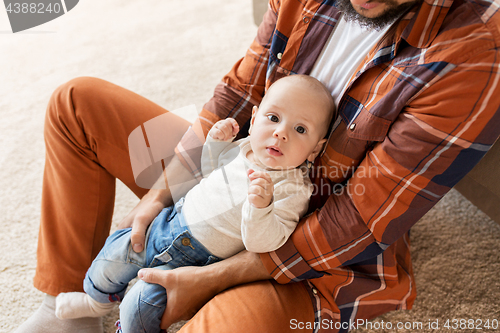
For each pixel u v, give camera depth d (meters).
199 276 0.83
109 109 0.95
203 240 0.86
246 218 0.76
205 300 0.85
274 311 0.78
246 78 1.03
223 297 0.81
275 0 0.98
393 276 0.95
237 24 2.25
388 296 0.98
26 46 2.21
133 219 0.95
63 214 0.96
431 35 0.69
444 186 0.71
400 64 0.74
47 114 0.94
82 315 0.94
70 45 2.19
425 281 1.14
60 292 0.96
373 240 0.80
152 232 0.91
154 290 0.84
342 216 0.80
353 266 0.96
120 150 0.96
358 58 0.85
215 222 0.86
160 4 2.54
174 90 1.81
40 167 1.52
